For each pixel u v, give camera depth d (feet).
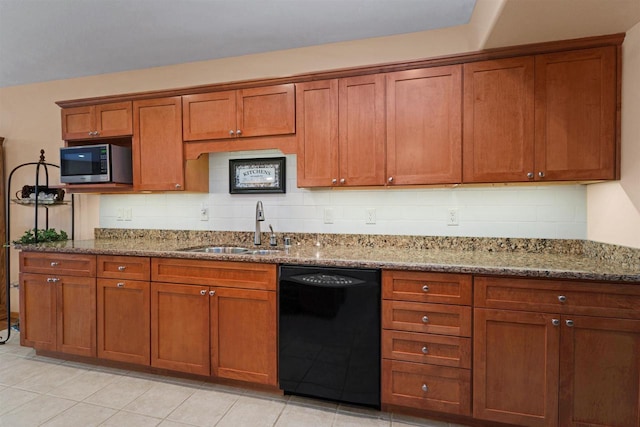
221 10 6.91
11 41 8.15
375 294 6.01
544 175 6.15
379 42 8.05
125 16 7.11
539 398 5.35
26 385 7.13
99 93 10.16
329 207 8.46
